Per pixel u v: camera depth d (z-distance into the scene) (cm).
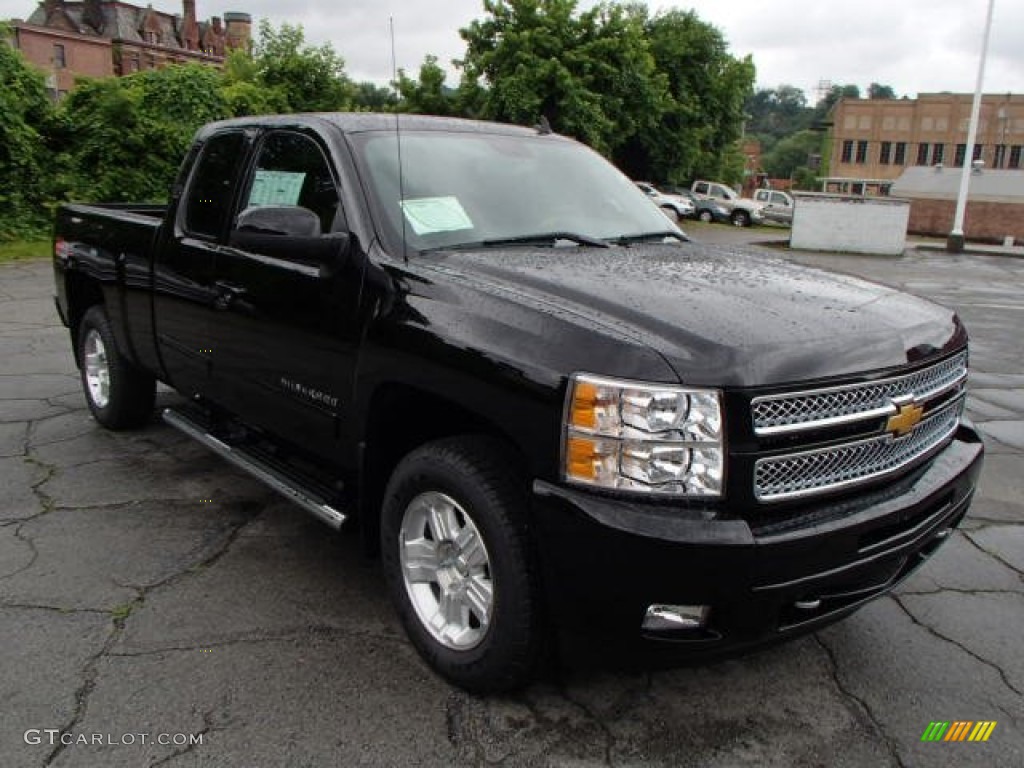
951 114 7319
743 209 3847
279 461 389
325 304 326
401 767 254
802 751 269
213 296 397
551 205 375
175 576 363
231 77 2534
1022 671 316
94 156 1745
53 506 431
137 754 256
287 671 299
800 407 244
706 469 234
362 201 328
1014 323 1153
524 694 290
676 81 4009
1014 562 408
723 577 231
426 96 3197
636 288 280
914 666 317
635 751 265
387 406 307
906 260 2423
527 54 2967
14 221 1603
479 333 268
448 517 289
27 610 333
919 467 289
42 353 773
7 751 255
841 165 7794
